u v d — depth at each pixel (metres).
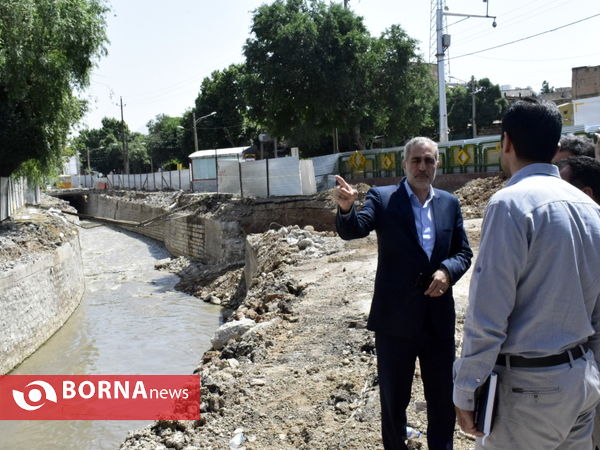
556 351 2.17
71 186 73.50
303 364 6.37
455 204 3.62
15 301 13.64
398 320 3.39
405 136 34.19
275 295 10.12
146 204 43.84
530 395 2.20
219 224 25.53
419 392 4.96
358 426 4.63
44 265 16.22
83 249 38.19
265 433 4.89
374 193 3.61
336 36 27.56
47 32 18.86
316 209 22.78
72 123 21.22
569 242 2.17
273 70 27.98
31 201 31.67
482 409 2.27
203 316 18.08
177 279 25.70
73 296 20.06
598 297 2.27
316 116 28.81
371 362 6.02
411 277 3.39
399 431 3.48
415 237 3.42
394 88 29.31
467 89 50.38
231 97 56.72
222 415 5.37
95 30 20.05
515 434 2.26
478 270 2.26
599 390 2.26
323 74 27.11
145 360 13.59
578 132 19.12
